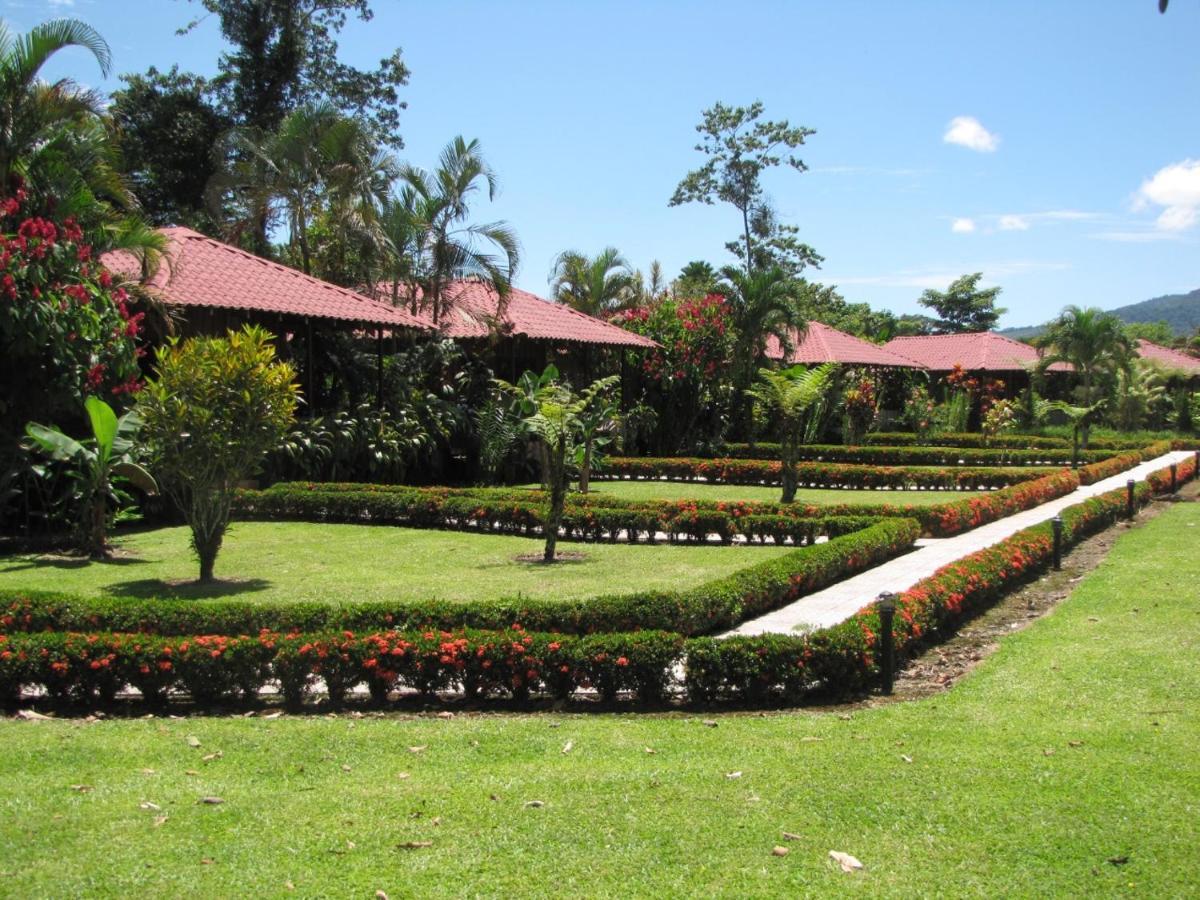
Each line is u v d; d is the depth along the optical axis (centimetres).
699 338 2997
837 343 3841
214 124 3362
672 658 673
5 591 775
